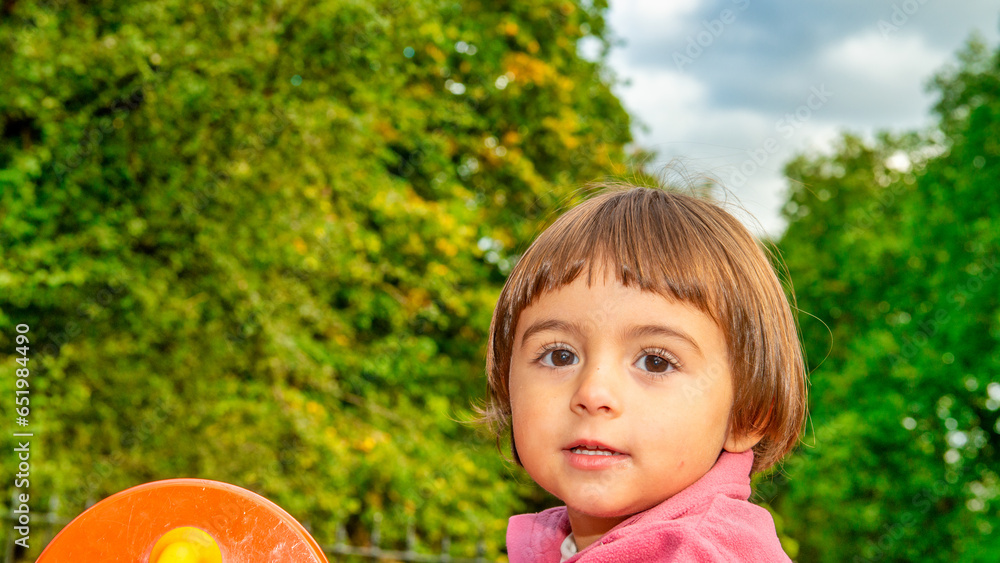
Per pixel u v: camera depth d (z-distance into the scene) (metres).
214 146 5.01
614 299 0.68
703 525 0.66
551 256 0.73
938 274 9.76
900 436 9.78
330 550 4.65
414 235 6.58
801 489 10.42
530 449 0.70
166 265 5.29
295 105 5.18
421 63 6.98
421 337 6.77
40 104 4.46
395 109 6.25
